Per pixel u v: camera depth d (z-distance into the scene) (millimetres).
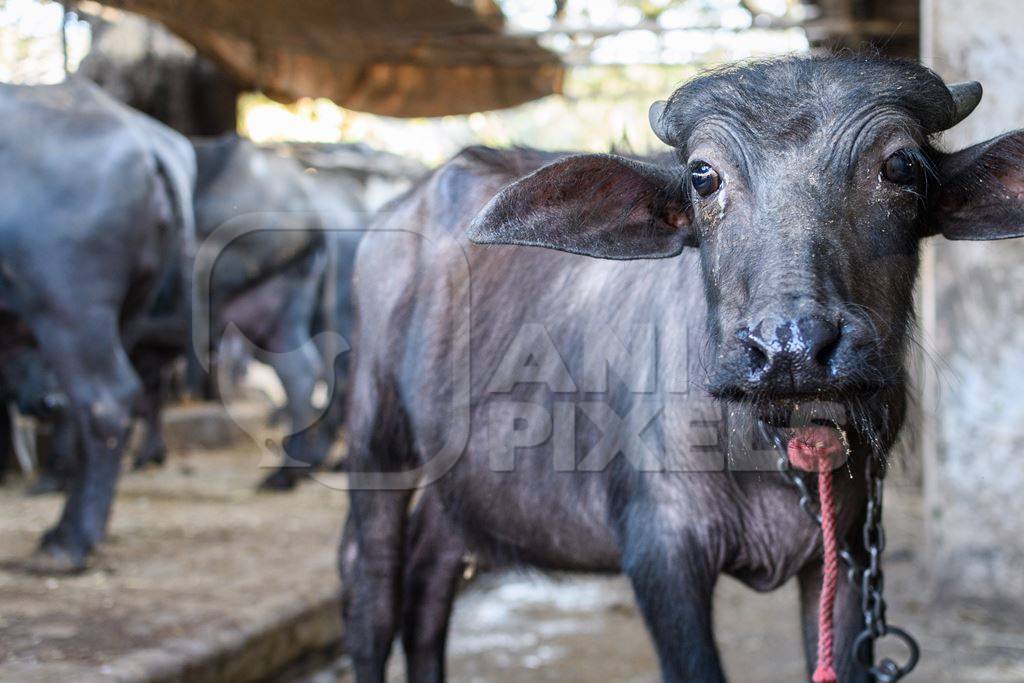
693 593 3002
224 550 6145
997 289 5496
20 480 8508
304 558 5992
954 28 5430
